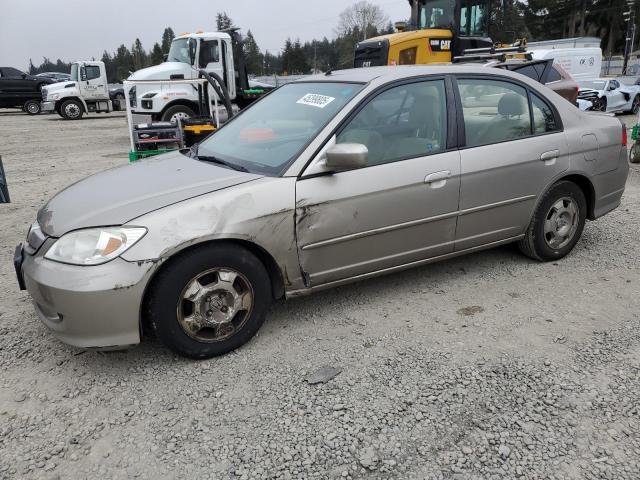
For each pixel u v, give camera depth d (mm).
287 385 3008
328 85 4035
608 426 2623
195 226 3041
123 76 97062
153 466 2445
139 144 9742
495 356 3242
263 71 92188
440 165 3809
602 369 3084
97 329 2938
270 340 3504
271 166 3479
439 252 4012
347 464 2426
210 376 3119
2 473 2416
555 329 3555
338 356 3289
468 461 2426
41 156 12352
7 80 26984
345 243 3545
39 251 3092
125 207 3100
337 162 3307
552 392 2885
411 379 3029
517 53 11430
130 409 2844
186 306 3164
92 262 2893
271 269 3438
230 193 3184
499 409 2762
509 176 4141
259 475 2373
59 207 3348
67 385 3068
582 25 62156
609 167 4789
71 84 24016
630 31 40969
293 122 3787
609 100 17688
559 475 2334
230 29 15188
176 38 15453
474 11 12961
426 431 2619
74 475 2400
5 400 2939
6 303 4145
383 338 3492
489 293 4125
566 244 4707
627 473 2336
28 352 3430
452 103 3957
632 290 4121
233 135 4148
